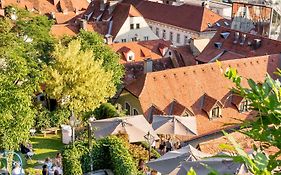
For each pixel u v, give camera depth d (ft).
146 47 218.79
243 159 14.33
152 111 139.95
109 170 90.94
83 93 128.06
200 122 140.46
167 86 146.00
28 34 140.05
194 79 150.00
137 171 88.07
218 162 65.46
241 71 160.25
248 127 17.87
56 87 126.00
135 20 250.98
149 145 101.96
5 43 115.24
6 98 84.38
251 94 16.84
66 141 118.11
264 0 276.00
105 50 151.94
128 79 176.65
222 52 196.65
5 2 298.97
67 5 329.31
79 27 233.55
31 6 312.09
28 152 106.93
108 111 132.46
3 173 86.63
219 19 273.54
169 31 284.61
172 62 198.08
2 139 85.51
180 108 140.77
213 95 148.15
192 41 210.59
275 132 15.99
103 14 266.36
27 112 87.15
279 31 243.40
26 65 102.37
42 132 124.67
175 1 326.44
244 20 249.34
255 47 189.37
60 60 127.75
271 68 166.50
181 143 129.80
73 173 85.87
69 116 130.52
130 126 107.76
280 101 16.29
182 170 71.77
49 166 95.35
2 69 94.84
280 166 15.14
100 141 93.15
